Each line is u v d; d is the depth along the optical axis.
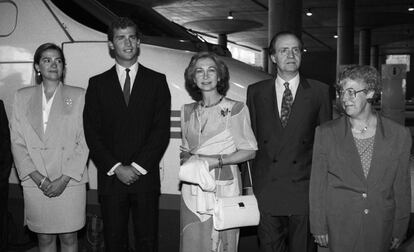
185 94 3.66
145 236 3.33
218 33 32.34
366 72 2.68
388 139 2.69
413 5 25.48
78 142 3.40
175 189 3.70
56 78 3.35
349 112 2.71
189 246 3.13
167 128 3.33
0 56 4.09
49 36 3.98
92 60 3.84
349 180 2.75
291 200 3.13
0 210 3.46
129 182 3.18
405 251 3.61
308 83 3.18
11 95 4.05
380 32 36.03
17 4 4.10
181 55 3.82
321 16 28.14
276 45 3.12
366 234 2.73
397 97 11.91
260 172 3.23
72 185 3.38
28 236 4.16
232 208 2.97
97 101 3.28
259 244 3.42
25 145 3.37
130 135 3.23
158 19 4.71
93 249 3.93
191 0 22.77
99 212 3.90
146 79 3.28
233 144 3.11
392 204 2.75
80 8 4.06
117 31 3.21
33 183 3.39
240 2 23.36
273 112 3.18
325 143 2.83
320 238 2.91
